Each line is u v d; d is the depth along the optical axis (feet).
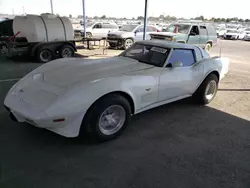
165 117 13.20
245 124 12.79
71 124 8.96
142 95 11.01
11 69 24.52
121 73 10.63
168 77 12.10
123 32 44.88
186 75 13.12
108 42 45.75
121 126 10.57
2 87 17.25
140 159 9.06
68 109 8.66
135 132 11.23
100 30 58.75
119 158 9.05
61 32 31.32
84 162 8.70
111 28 60.90
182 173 8.35
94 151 9.45
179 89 13.07
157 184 7.73
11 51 27.96
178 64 12.17
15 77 20.83
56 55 31.37
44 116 8.36
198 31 41.96
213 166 8.86
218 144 10.51
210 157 9.44
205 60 14.75
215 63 15.21
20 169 8.07
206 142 10.63
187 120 12.92
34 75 11.03
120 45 44.57
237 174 8.48
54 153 9.15
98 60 12.82
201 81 14.34
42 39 29.66
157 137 10.85
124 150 9.62
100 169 8.34
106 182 7.70
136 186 7.59
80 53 37.65
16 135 10.29
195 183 7.88
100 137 9.86
